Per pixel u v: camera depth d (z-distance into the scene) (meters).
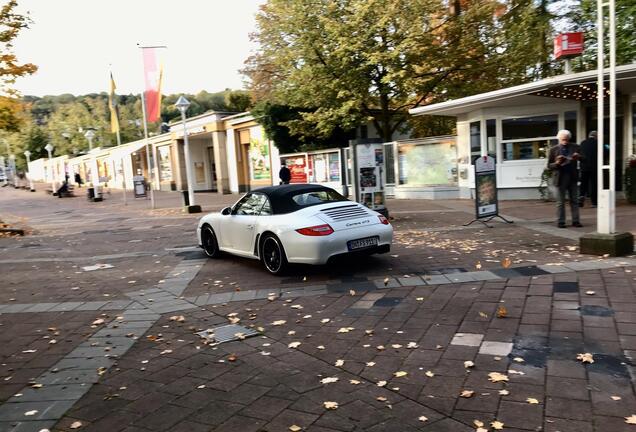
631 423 2.97
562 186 9.66
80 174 55.97
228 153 28.69
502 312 4.94
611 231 7.14
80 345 4.98
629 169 12.25
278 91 20.89
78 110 65.06
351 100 18.36
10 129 17.30
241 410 3.45
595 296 5.29
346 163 20.30
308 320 5.31
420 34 17.38
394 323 5.00
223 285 7.14
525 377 3.65
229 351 4.58
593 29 16.91
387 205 16.72
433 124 23.39
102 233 14.70
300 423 3.23
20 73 16.19
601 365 3.75
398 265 7.48
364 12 16.86
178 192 33.91
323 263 6.84
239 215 8.27
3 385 4.11
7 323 5.87
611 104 7.03
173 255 9.99
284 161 23.36
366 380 3.80
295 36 18.95
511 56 18.62
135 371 4.25
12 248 12.38
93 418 3.47
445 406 3.33
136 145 39.31
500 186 15.70
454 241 9.08
